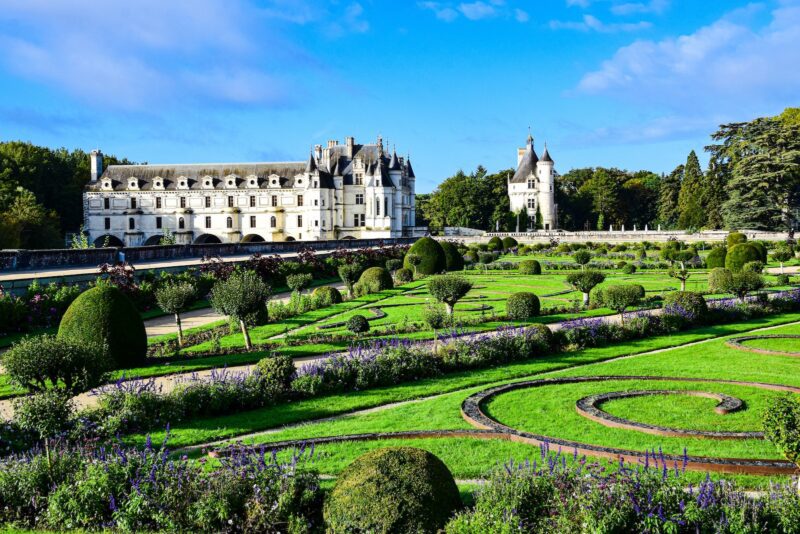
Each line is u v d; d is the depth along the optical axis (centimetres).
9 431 1423
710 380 1994
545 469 1050
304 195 12744
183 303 2594
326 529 986
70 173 13088
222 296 2439
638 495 961
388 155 13125
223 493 1058
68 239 12494
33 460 1207
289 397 1883
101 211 13000
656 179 15925
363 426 1603
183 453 1455
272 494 1057
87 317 2188
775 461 1289
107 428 1525
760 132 10662
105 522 1098
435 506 972
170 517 1052
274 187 12988
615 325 2705
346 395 1919
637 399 1808
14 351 1486
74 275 3500
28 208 9125
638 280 5006
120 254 5100
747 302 3303
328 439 1478
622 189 15138
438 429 1552
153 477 1111
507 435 1493
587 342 2577
